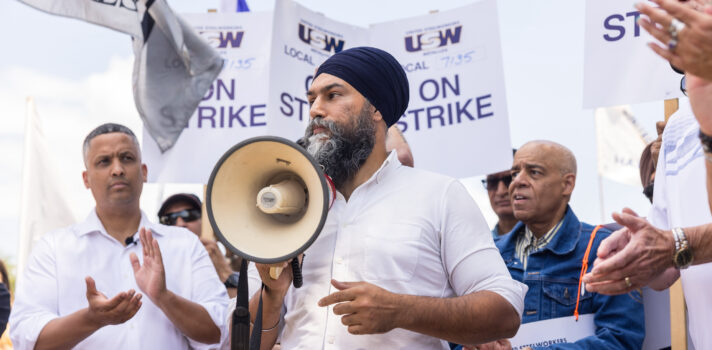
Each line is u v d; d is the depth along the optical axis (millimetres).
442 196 2777
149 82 5008
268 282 2598
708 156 2348
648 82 4270
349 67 2850
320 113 2828
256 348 2525
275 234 2441
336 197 2852
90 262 3889
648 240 2525
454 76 5125
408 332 2648
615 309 3775
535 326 3744
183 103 5047
